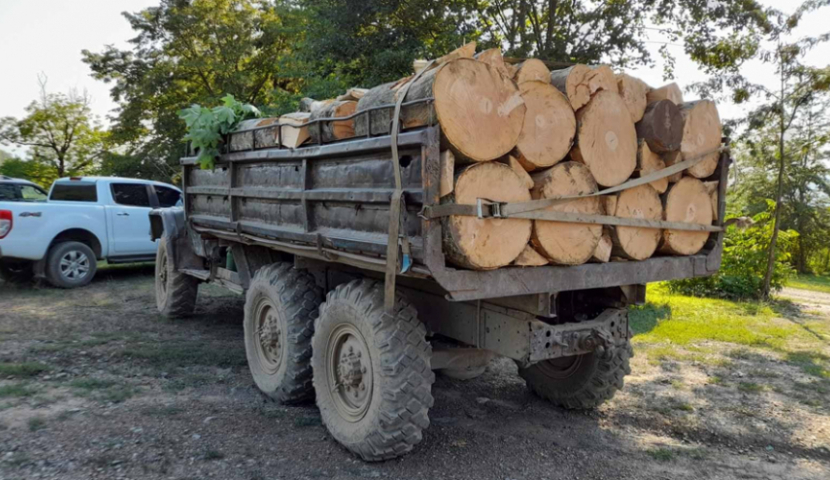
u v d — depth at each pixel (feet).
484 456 11.55
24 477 10.01
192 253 22.89
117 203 31.89
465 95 8.85
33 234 28.25
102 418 12.73
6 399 13.71
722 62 39.99
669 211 11.79
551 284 10.13
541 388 14.75
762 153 44.65
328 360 12.19
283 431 12.44
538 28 44.01
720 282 35.22
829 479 11.02
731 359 19.77
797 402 15.28
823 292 46.50
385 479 10.43
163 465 10.58
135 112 77.41
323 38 42.11
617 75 11.05
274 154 13.42
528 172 10.06
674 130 11.42
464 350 12.30
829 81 36.04
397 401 10.35
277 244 13.80
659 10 42.60
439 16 43.91
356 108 11.63
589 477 10.82
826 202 71.92
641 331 23.67
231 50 77.00
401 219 9.29
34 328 21.15
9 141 73.72
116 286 30.83
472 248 8.98
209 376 16.16
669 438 12.91
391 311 10.75
